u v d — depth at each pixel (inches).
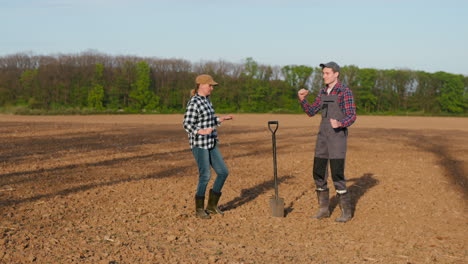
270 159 392.5
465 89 2564.0
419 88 2546.8
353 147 506.3
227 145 515.5
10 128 763.4
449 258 150.8
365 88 2532.0
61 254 144.9
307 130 828.6
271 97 2481.5
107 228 176.9
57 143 495.5
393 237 174.9
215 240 166.7
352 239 171.8
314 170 202.5
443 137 700.0
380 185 280.4
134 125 966.4
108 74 2241.6
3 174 284.4
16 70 2133.4
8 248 148.1
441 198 245.6
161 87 2319.1
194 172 313.1
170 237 166.4
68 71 2150.6
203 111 190.1
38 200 218.2
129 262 139.9
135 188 253.8
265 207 221.1
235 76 2434.8
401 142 585.6
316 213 211.3
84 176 285.9
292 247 160.6
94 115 1940.2
